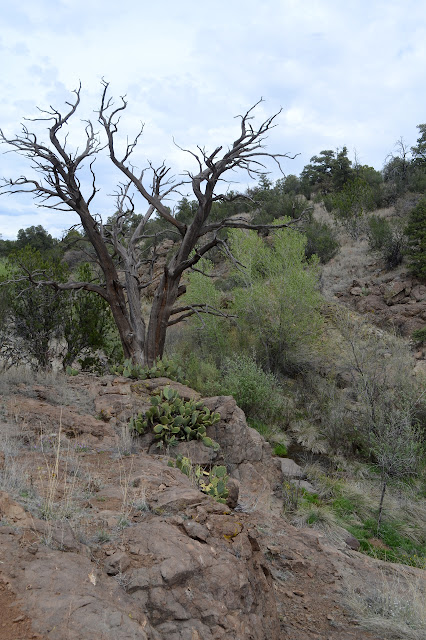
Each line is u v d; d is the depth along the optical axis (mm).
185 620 2668
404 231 19656
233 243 18344
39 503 3387
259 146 12914
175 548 3078
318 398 13742
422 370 13883
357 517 8617
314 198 36469
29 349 12781
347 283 20312
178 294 13844
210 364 14836
